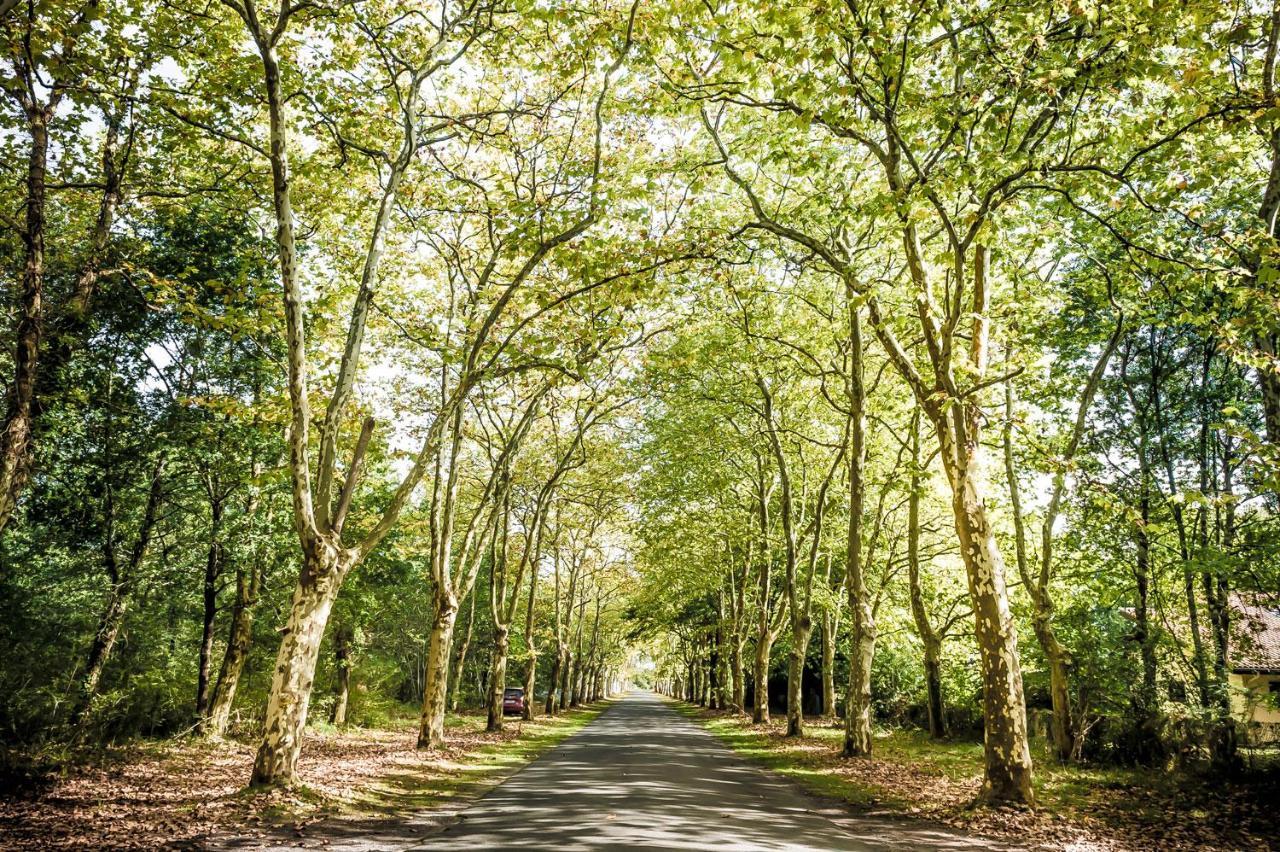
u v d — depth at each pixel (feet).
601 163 51.39
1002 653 40.98
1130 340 68.90
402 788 45.34
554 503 125.08
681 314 74.59
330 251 60.13
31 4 36.73
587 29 44.14
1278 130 38.91
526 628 126.41
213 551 66.18
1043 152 36.27
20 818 31.09
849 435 81.41
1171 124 39.37
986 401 51.16
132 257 52.95
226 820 32.58
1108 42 33.58
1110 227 37.42
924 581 101.19
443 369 71.31
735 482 108.27
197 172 56.03
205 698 66.08
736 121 55.93
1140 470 67.87
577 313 54.08
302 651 39.42
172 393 60.03
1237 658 57.82
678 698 328.90
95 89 42.34
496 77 60.64
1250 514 56.75
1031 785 40.14
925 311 44.01
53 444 55.98
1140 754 57.72
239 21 46.83
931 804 42.14
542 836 30.89
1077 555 71.61
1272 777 46.14
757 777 53.93
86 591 67.87
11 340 48.11
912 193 35.06
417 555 101.50
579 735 95.14
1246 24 32.32
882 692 113.80
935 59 43.88
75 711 50.34
